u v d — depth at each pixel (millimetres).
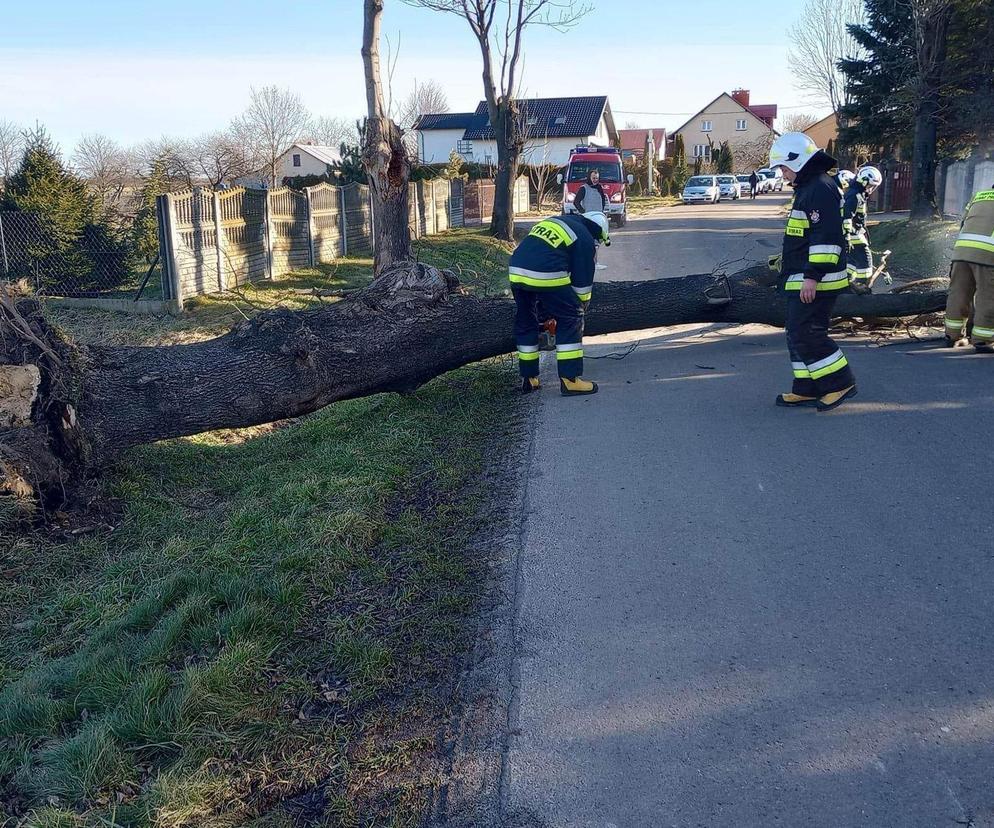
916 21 21625
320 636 3807
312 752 3111
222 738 3141
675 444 5758
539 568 4230
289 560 4367
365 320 6754
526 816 2744
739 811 2678
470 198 32219
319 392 6465
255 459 6855
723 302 8164
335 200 17953
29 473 5254
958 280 7645
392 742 3133
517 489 5230
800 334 6148
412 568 4340
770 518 4535
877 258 17609
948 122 24891
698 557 4199
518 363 8203
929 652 3324
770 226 27281
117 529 5426
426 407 7168
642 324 8258
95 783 2963
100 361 5840
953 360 7395
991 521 4293
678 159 63688
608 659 3471
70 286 14133
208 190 13445
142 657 3689
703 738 2990
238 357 6141
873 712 3031
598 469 5422
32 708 3406
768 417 6184
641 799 2758
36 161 14242
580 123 54969
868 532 4289
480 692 3359
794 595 3795
